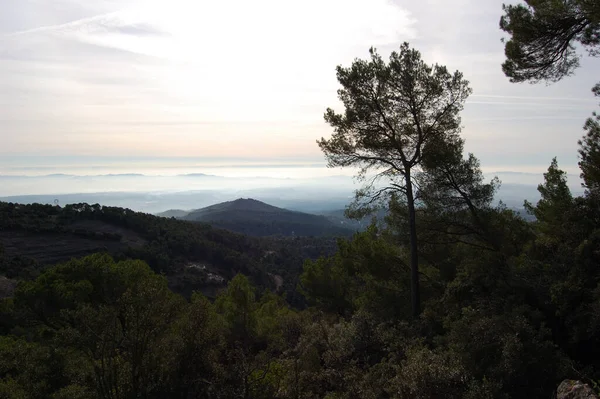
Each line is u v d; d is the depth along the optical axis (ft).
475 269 31.50
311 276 56.59
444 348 23.84
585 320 20.47
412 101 39.17
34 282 38.75
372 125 41.27
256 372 23.66
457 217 40.45
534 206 39.22
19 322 44.37
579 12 27.04
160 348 22.86
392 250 47.57
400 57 38.91
